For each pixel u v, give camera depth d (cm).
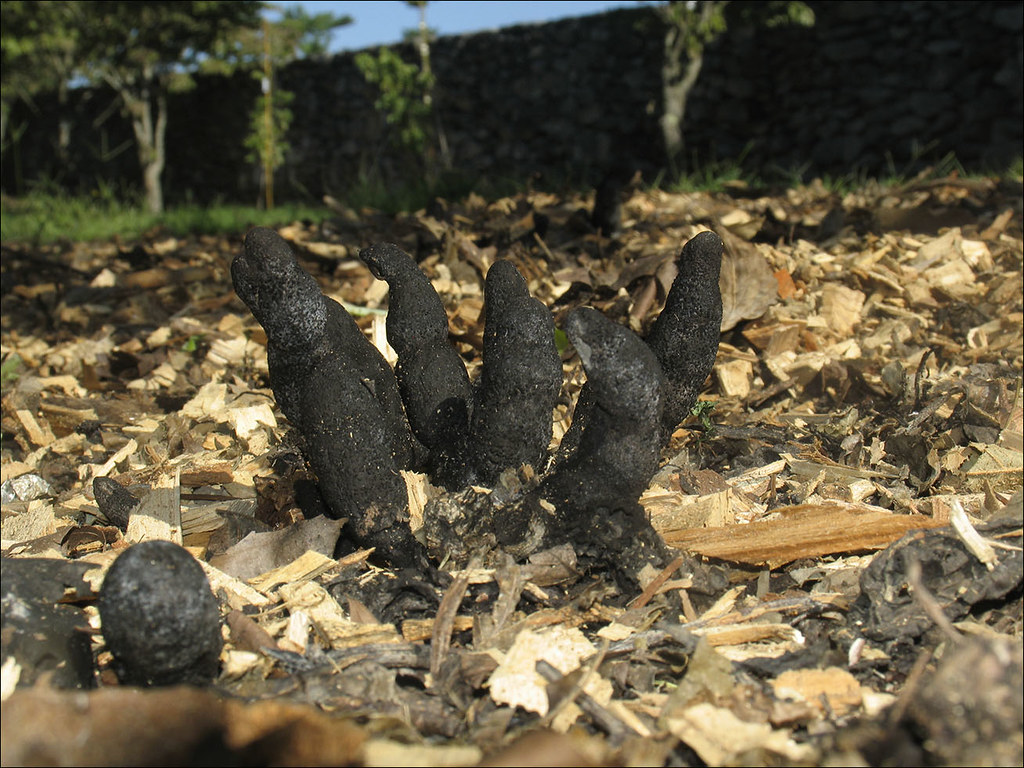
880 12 125
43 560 18
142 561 16
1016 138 116
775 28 133
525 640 18
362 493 21
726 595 20
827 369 39
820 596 20
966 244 53
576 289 46
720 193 85
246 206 177
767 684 17
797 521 22
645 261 47
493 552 21
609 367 19
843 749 15
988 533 20
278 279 20
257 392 42
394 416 22
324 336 21
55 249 95
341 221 75
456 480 22
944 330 45
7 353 58
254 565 22
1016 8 115
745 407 37
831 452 31
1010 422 31
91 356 55
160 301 65
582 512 20
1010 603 19
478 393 22
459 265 55
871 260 52
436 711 17
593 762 15
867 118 127
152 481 30
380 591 20
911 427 31
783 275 49
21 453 42
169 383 49
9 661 17
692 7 119
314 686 17
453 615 19
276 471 29
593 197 80
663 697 17
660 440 22
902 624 18
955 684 14
